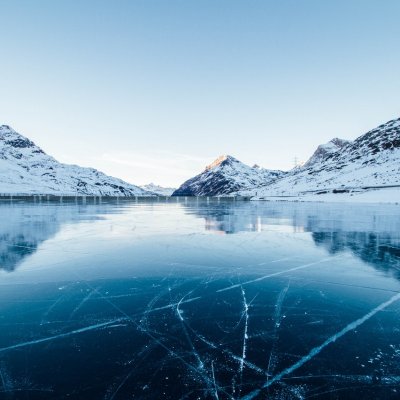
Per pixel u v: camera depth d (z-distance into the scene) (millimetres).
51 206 52594
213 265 9852
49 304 6516
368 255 11398
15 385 3830
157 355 4504
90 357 4449
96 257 10977
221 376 3992
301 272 9016
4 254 11438
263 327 5426
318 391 3688
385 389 3715
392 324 5523
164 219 26906
